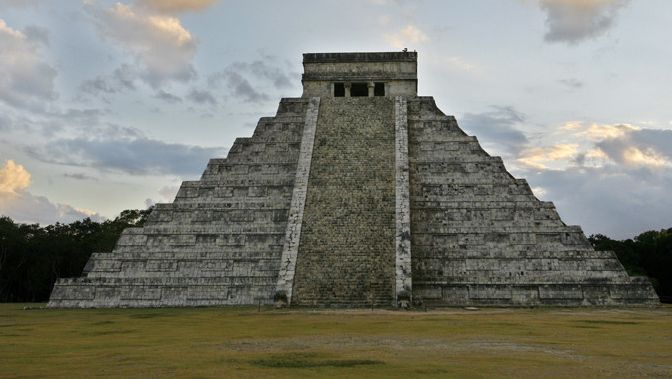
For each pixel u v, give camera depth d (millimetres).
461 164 44062
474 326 22500
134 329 21891
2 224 65875
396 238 37094
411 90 51375
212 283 38625
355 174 41562
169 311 33219
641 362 13531
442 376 11523
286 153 45750
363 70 51656
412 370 12203
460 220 41312
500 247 39906
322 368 12477
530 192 42156
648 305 37094
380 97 49125
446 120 46656
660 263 70688
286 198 42656
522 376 11562
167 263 40000
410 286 34375
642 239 78812
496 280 38688
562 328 21984
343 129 45531
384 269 35531
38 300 69562
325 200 39875
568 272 38625
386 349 15547
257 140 46656
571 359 13914
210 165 45062
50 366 12938
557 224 40594
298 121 47531
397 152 43031
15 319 27812
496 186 42719
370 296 34312
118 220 83938
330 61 51875
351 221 38344
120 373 11922
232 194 43531
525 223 40812
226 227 41625
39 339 18656
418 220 41375
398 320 25062
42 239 68250
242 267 39531
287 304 34094
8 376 11648
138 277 39312
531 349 15711
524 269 38938
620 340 18078
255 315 28516
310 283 35156
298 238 37531
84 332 20938
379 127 45562
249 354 14602
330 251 36719
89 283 38875
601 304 37406
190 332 20500
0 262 65000
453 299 37969
